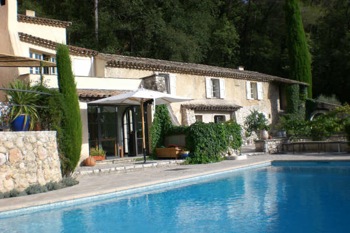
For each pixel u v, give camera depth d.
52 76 15.91
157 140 17.38
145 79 18.62
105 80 17.33
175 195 9.15
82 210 7.65
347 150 16.14
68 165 10.97
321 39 38.72
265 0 41.28
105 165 14.65
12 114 9.99
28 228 6.36
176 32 31.31
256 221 6.37
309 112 30.48
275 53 38.81
